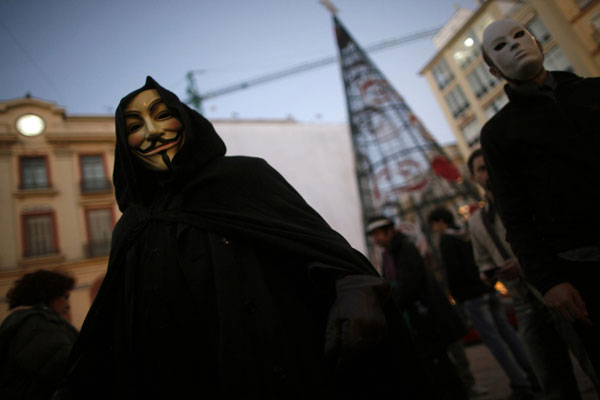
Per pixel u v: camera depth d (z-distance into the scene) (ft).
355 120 47.93
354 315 2.42
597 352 4.09
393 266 10.28
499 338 9.72
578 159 4.04
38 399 5.35
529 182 4.54
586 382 8.88
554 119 4.29
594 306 3.97
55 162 42.04
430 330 8.26
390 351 3.04
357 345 2.35
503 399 9.30
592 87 4.20
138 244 3.58
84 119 44.88
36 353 5.54
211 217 3.38
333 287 2.90
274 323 2.81
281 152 70.23
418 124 44.75
